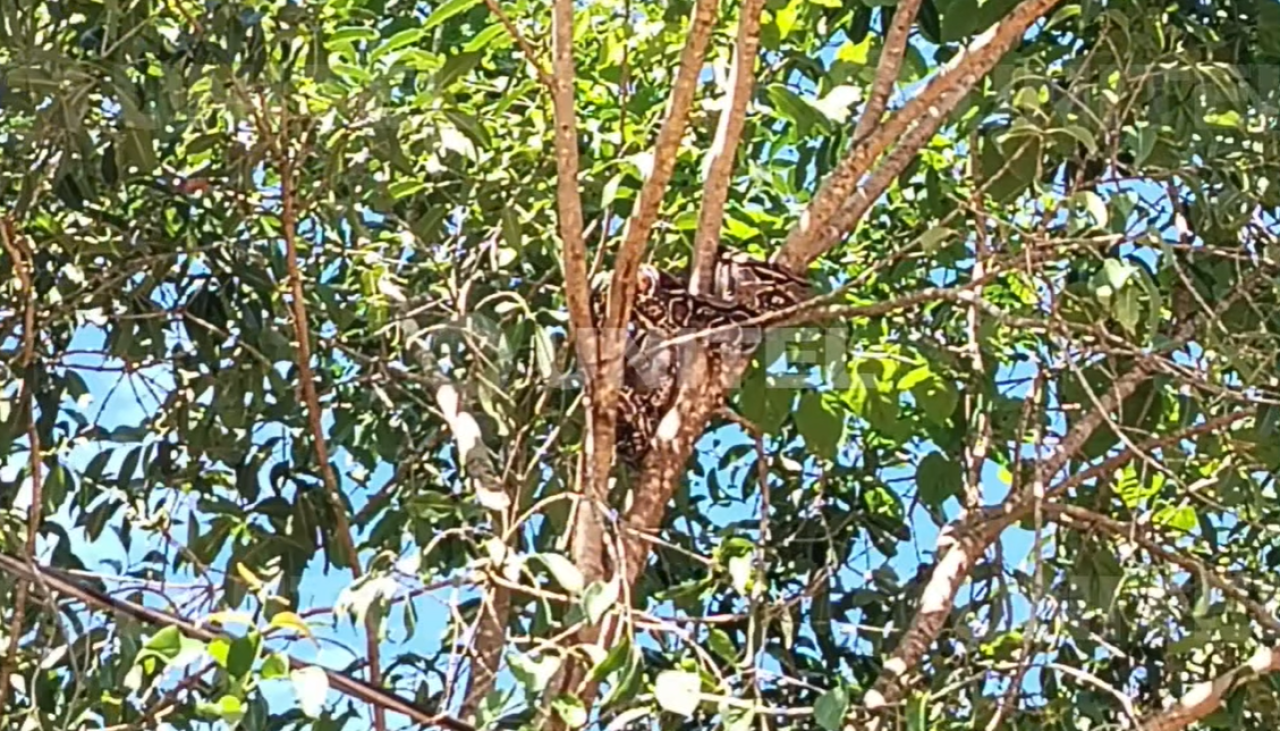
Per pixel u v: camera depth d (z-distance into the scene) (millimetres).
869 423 4324
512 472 4016
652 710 3291
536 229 4375
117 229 4082
